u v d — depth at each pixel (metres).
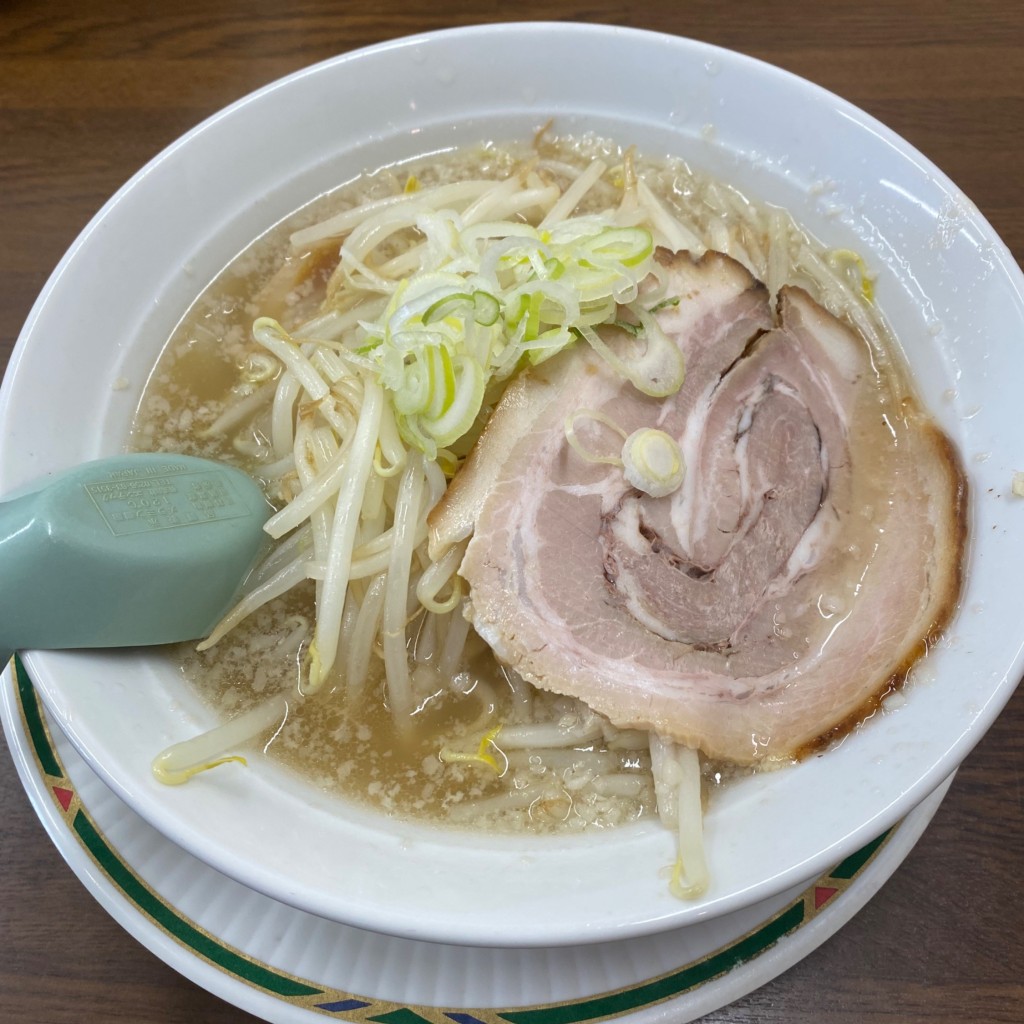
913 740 0.19
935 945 0.22
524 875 0.19
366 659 0.23
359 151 0.27
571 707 0.22
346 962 0.20
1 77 0.32
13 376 0.22
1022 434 0.21
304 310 0.26
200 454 0.25
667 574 0.22
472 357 0.22
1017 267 0.23
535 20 0.33
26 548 0.19
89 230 0.24
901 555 0.22
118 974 0.22
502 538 0.21
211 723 0.21
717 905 0.17
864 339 0.25
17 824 0.23
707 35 0.33
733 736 0.21
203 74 0.32
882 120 0.30
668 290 0.24
